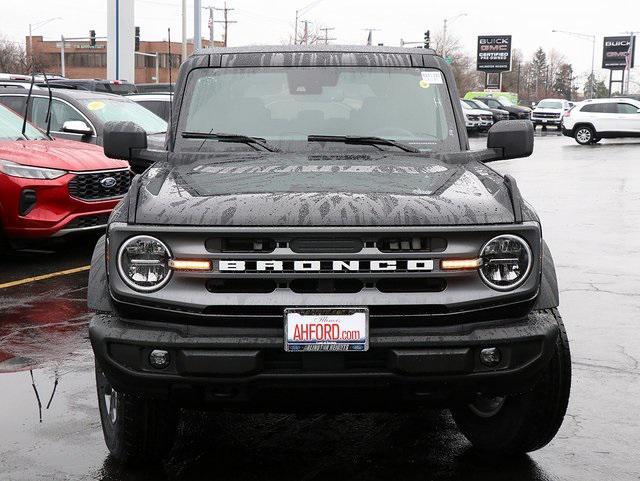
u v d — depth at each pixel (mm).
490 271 3691
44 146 9953
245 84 5145
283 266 3584
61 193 9453
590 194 17672
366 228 3594
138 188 4023
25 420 4898
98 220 9852
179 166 4578
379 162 4598
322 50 5320
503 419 4262
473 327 3672
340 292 3619
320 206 3691
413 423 4871
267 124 5016
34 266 9516
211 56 5270
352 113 5078
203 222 3641
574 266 9852
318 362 3594
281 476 4172
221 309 3609
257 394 3652
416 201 3777
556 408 4066
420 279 3654
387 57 5301
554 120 52969
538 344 3730
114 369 3682
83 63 116375
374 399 3703
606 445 4566
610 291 8438
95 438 4645
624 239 11922
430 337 3607
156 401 4039
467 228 3643
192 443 4578
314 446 4535
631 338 6684
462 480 4129
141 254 3654
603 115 36156
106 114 12789
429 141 5008
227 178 4172
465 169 4500
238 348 3568
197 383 3600
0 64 80875
